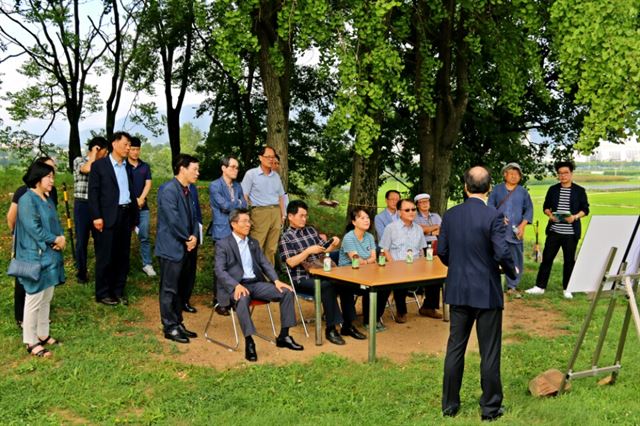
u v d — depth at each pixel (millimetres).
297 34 9562
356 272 6414
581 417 4445
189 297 7797
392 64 8875
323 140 18219
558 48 9195
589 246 4688
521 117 15562
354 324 7406
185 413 4664
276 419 4469
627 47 7809
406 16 10414
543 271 9094
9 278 8570
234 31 8500
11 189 15492
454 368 4520
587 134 8234
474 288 4348
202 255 10406
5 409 4664
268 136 10281
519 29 10508
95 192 7484
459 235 4426
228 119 19594
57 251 6008
